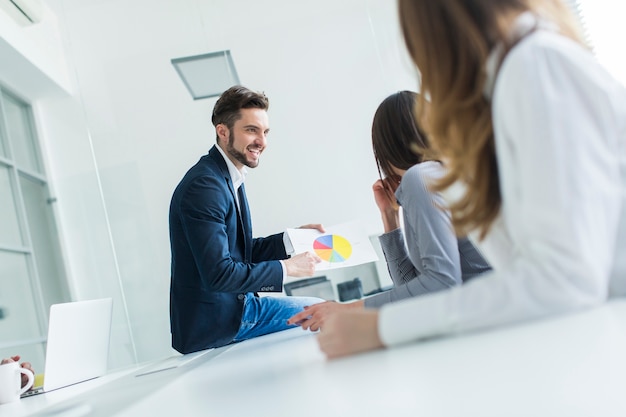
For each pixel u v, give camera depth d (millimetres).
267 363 841
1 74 4238
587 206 534
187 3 4117
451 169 691
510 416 281
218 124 2600
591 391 291
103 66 4164
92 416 639
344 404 380
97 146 4117
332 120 3920
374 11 3986
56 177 4449
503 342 478
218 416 441
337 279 3664
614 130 573
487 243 707
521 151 557
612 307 528
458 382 372
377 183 1950
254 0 4070
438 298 606
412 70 727
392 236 1916
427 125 719
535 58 562
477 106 630
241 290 2188
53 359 1584
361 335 640
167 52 4105
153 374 1284
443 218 1384
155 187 4059
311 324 1408
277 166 3865
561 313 549
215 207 2250
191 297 2326
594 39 4234
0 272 3975
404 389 387
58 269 4352
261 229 3809
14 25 4148
